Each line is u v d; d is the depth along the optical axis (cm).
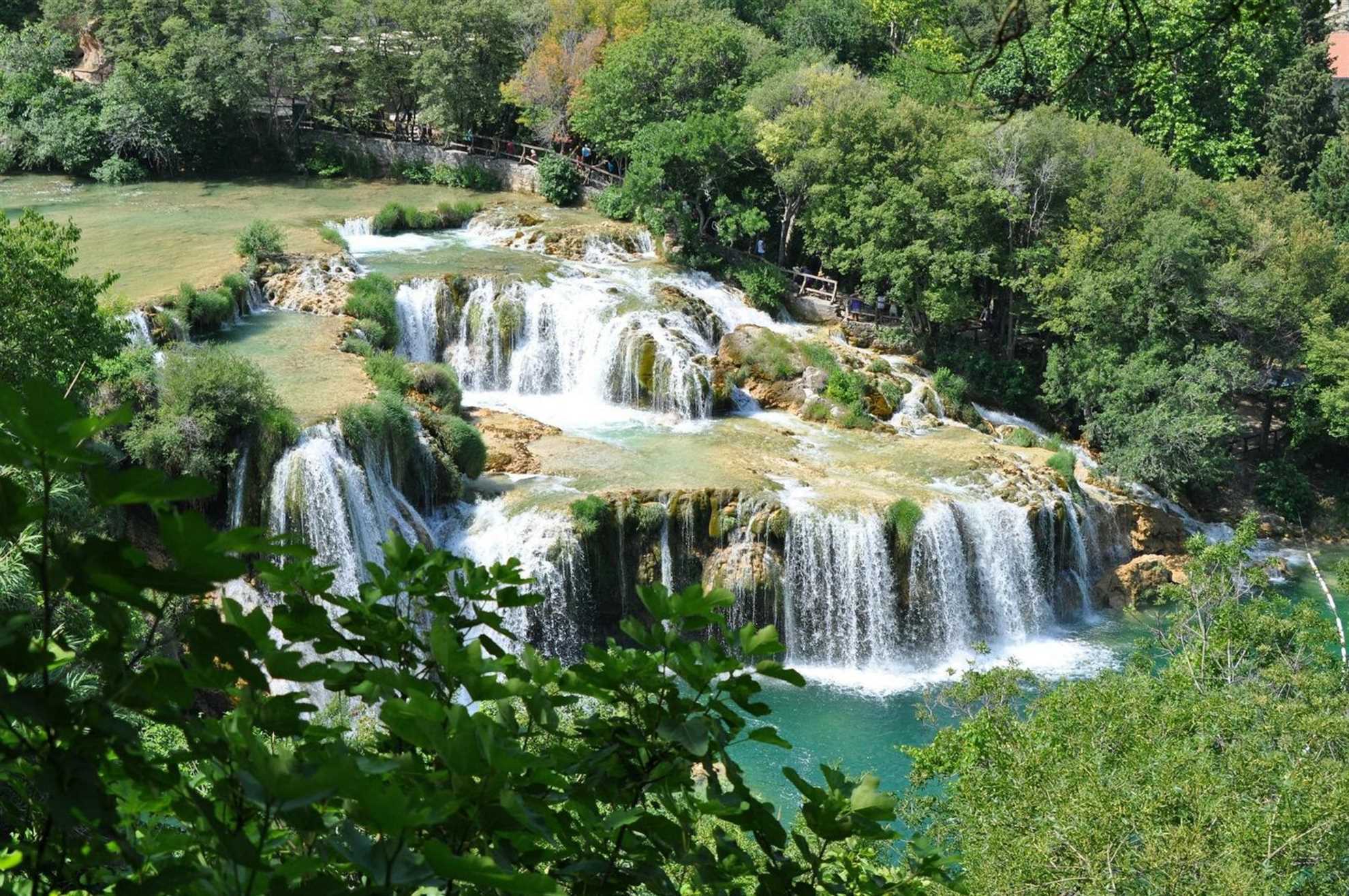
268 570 441
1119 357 5588
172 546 313
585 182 7031
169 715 343
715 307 5816
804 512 4275
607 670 463
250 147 7812
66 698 329
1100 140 6041
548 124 7131
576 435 4856
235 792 352
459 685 440
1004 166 5856
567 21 7431
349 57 7719
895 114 6022
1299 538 5553
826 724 3803
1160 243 5538
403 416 4153
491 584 488
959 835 2164
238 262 5344
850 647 4284
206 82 7394
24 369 2922
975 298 6303
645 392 5169
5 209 6438
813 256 6581
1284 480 5753
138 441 3569
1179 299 5578
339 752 374
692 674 461
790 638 4297
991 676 2711
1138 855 1717
